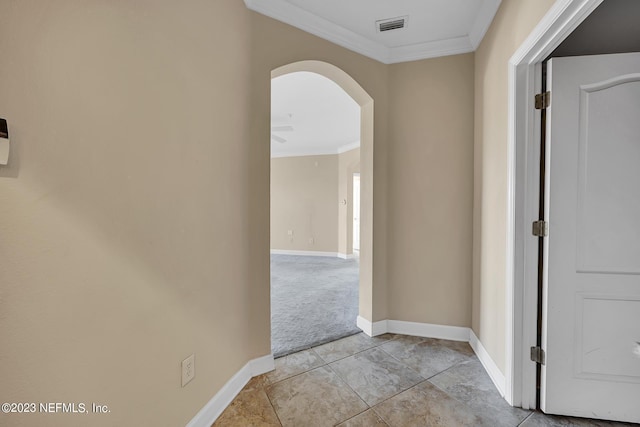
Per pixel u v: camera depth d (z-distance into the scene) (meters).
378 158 2.41
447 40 2.24
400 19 2.03
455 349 2.17
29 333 0.73
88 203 0.86
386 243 2.46
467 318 2.28
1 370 0.68
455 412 1.49
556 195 1.44
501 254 1.69
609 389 1.41
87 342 0.86
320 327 2.61
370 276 2.42
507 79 1.61
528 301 1.52
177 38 1.21
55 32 0.77
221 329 1.52
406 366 1.94
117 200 0.95
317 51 2.06
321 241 6.96
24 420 0.72
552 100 1.43
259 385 1.72
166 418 1.16
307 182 7.04
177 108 1.21
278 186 7.22
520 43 1.45
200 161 1.36
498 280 1.73
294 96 3.53
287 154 7.14
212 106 1.44
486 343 1.92
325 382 1.75
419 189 2.38
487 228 1.93
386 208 2.46
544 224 1.47
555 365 1.46
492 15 1.83
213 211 1.45
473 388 1.70
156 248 1.11
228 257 1.58
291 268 5.45
